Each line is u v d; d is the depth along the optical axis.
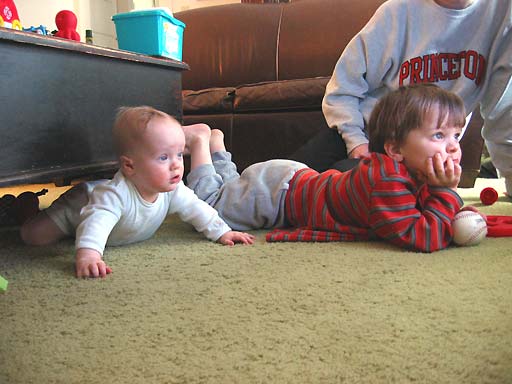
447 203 0.95
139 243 1.06
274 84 2.16
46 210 1.07
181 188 1.07
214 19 2.75
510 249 0.91
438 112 0.95
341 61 1.52
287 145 2.13
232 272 0.81
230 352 0.54
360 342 0.55
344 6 2.58
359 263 0.84
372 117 1.07
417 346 0.53
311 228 1.09
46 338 0.58
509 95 1.42
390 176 0.96
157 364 0.52
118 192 0.96
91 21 3.92
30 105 0.91
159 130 0.95
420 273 0.77
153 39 1.39
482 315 0.61
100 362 0.53
